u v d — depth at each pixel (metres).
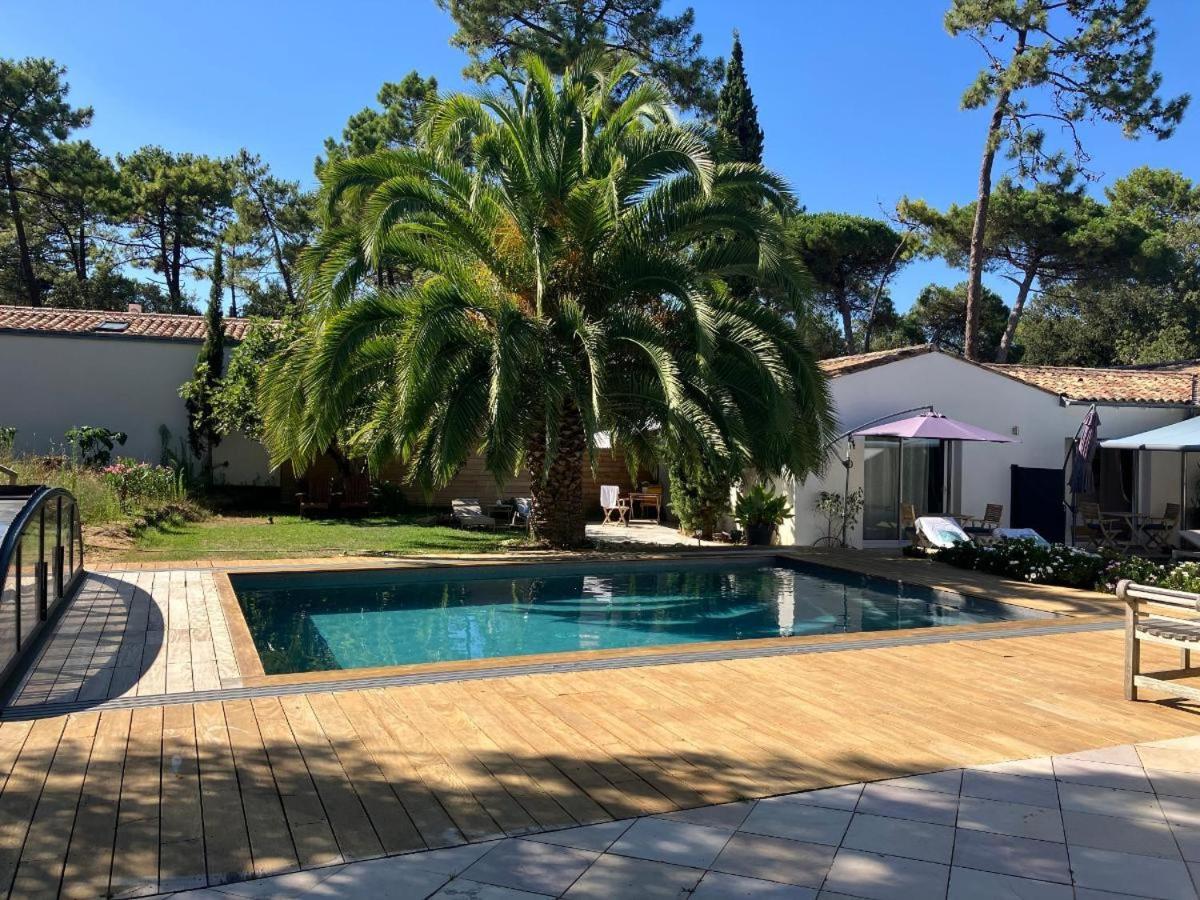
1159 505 19.55
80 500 14.40
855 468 16.98
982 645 7.99
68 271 41.16
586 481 23.80
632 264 13.40
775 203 13.45
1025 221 30.89
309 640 9.17
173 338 21.27
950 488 18.08
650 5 25.41
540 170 13.34
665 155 12.80
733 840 3.77
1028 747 5.04
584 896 3.27
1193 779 4.55
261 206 35.94
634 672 6.66
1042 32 24.59
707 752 4.86
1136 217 36.03
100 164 35.47
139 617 8.23
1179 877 3.50
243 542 14.81
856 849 3.71
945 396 17.89
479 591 11.93
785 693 6.14
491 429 12.37
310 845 3.61
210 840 3.63
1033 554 12.62
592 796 4.21
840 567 13.56
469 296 12.81
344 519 19.83
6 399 20.41
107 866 3.38
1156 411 19.47
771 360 12.71
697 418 12.10
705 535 17.77
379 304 12.71
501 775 4.45
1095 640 8.29
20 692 5.81
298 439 13.11
